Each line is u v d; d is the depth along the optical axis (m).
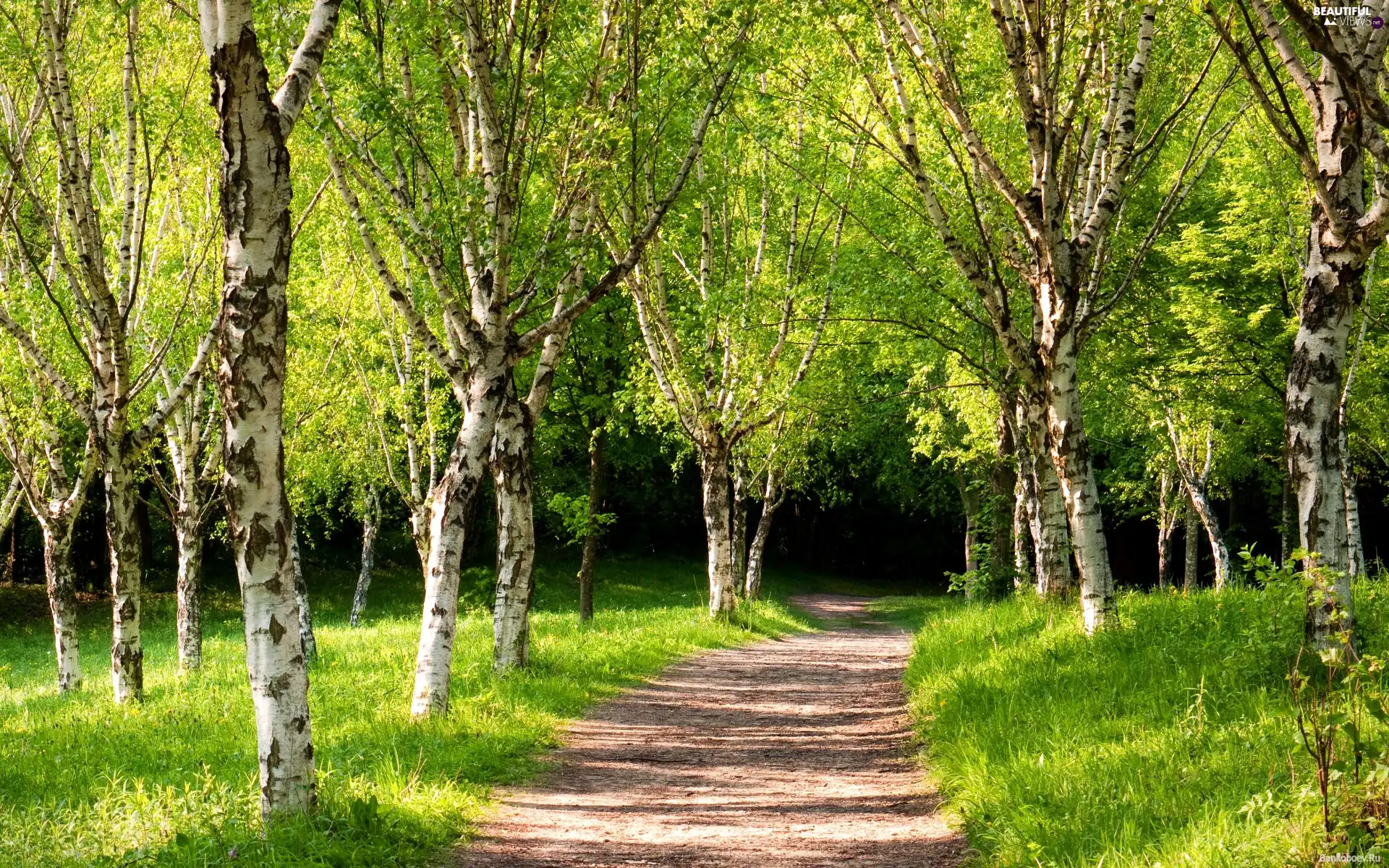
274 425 7.41
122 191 17.72
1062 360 13.16
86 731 13.00
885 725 12.92
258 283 7.27
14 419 18.91
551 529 51.88
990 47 15.37
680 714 14.23
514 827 8.31
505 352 12.73
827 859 7.27
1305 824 5.46
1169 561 32.88
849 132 16.91
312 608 40.03
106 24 15.77
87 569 42.34
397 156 12.62
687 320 21.52
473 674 15.20
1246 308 21.92
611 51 13.42
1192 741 7.79
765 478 37.44
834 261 20.77
